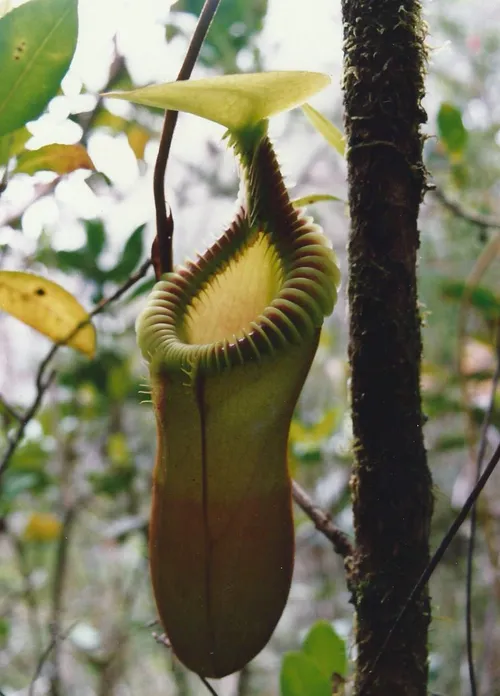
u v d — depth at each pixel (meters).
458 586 1.39
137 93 0.47
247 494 0.50
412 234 0.49
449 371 1.24
